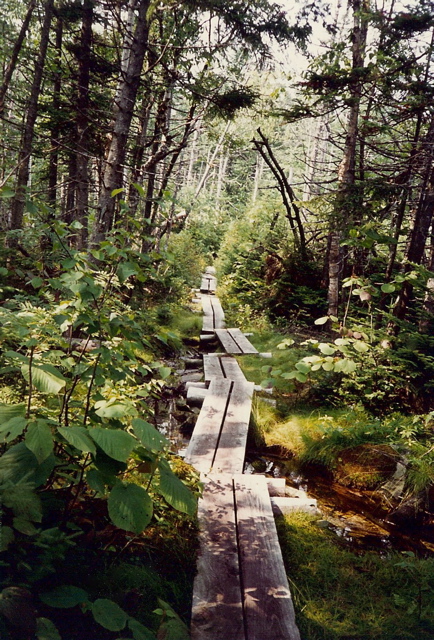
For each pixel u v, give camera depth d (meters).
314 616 3.04
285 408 6.95
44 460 2.18
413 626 3.03
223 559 3.22
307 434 5.92
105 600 2.07
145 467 2.54
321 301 11.51
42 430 2.07
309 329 10.88
